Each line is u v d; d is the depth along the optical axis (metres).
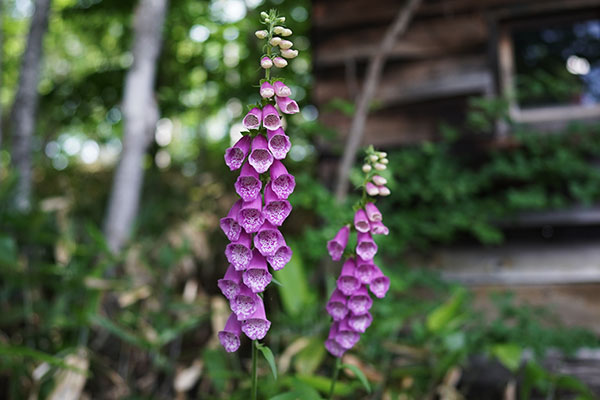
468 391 2.07
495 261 2.26
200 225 3.04
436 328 1.75
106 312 2.09
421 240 2.22
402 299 2.09
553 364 2.04
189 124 5.64
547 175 2.16
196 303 2.03
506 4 2.27
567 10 2.22
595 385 1.97
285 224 3.46
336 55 2.46
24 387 1.59
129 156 2.37
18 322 1.89
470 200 2.22
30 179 2.36
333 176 2.43
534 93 2.19
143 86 2.41
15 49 5.51
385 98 2.39
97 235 1.76
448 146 2.29
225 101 4.66
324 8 2.48
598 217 2.15
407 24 2.38
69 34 5.43
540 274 2.21
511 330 1.90
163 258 2.16
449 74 2.32
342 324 0.83
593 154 2.18
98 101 4.56
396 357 1.88
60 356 1.53
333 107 2.29
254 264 0.70
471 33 2.31
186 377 1.70
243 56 4.47
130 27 4.57
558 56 2.29
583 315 2.14
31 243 2.00
